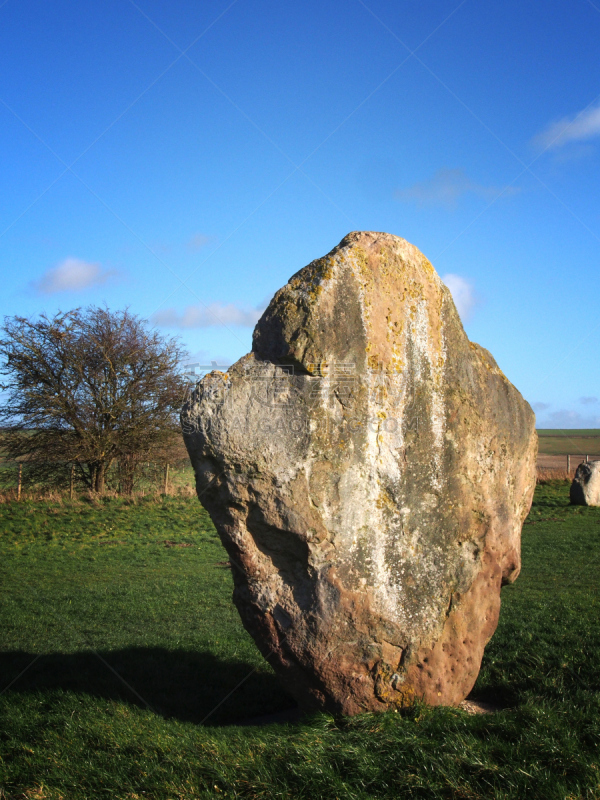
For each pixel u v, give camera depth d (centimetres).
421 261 569
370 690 493
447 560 541
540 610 851
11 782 412
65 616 950
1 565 1362
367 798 369
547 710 470
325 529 493
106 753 444
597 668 577
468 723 459
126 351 2481
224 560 1433
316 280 512
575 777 381
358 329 520
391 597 510
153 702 584
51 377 2394
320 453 498
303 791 377
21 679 651
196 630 875
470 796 365
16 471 2539
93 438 2394
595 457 5138
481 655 554
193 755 429
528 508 631
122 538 1692
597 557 1312
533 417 628
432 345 560
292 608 488
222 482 481
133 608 999
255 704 587
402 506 525
